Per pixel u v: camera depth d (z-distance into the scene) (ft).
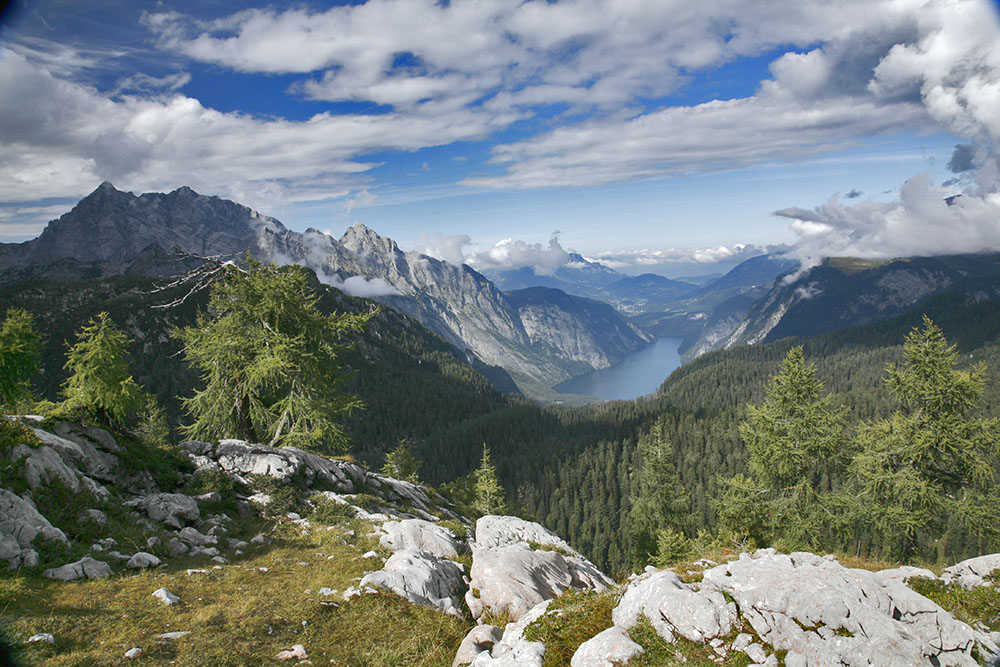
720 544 88.02
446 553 54.80
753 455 90.74
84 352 56.75
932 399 78.38
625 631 27.86
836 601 26.37
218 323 83.61
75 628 29.48
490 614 40.11
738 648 25.48
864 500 82.23
